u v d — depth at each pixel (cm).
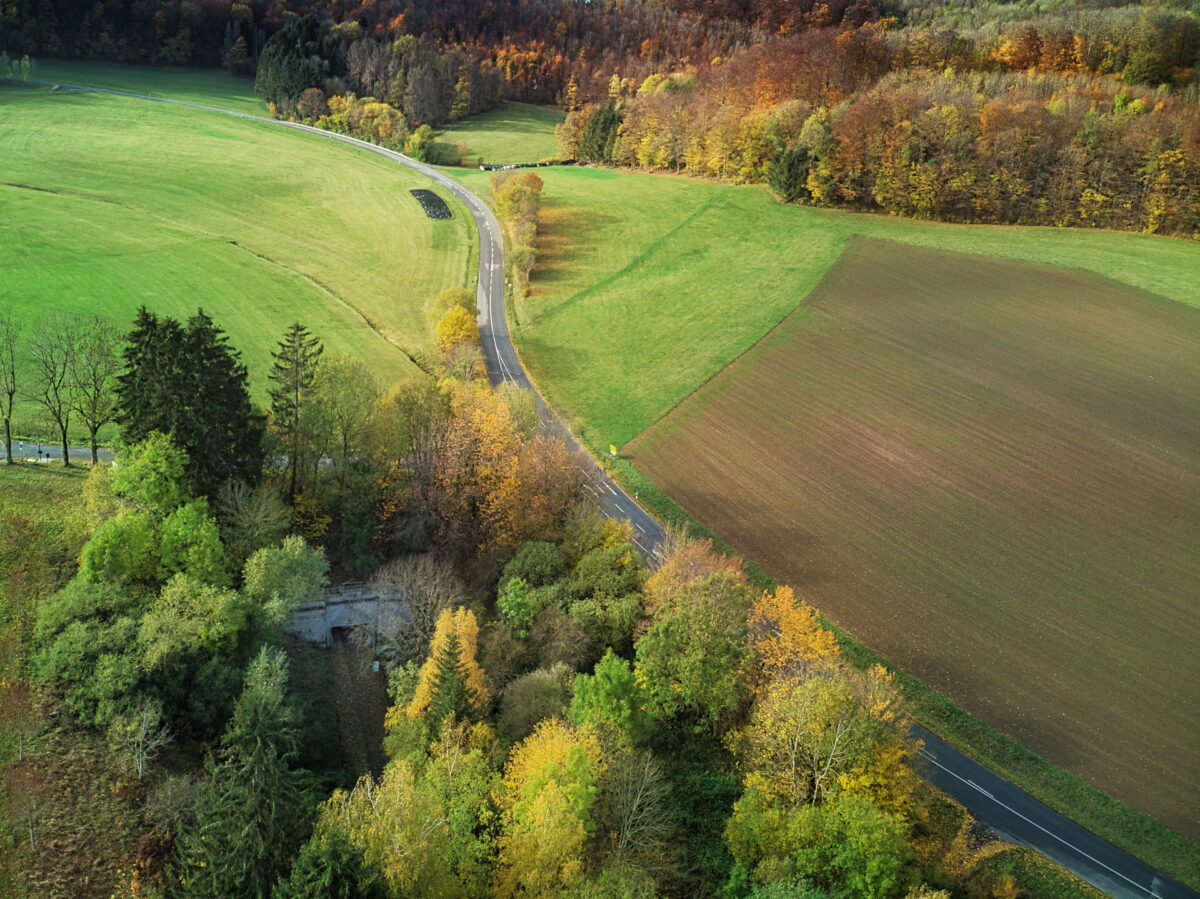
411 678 7269
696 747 7269
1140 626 8769
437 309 14750
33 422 10819
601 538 9119
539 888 5575
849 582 9388
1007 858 6694
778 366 13262
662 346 14162
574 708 6869
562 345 14488
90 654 6800
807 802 6475
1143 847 6900
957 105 17938
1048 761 7538
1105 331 13488
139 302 14550
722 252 17138
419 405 9831
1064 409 11819
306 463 9419
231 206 19038
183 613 7144
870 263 16075
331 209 19488
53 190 18575
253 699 6562
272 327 14238
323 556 8281
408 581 8238
